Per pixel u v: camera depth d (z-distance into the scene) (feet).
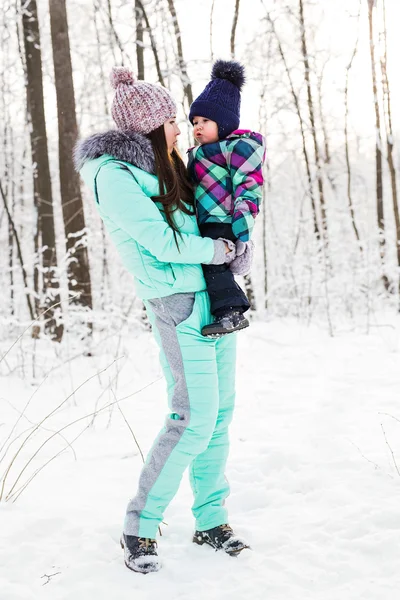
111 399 17.20
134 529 8.11
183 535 8.98
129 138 7.93
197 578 7.82
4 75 34.83
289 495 10.30
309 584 7.58
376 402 15.33
